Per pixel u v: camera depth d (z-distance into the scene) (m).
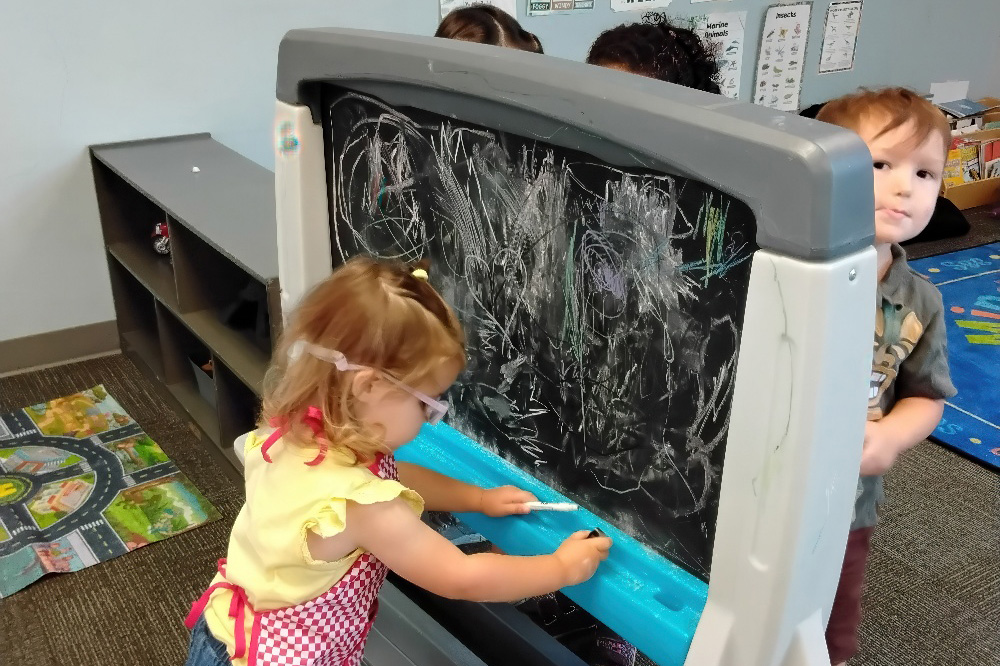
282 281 1.11
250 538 0.87
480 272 0.88
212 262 2.06
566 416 0.84
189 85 2.49
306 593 0.85
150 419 2.30
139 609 1.66
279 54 0.99
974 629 1.65
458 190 0.87
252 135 2.65
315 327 0.80
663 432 0.74
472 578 0.79
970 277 3.29
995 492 2.09
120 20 2.33
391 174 0.94
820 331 0.55
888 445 1.04
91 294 2.57
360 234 1.03
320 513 0.80
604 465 0.82
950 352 2.73
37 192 2.39
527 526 0.88
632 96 0.62
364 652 1.09
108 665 1.53
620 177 0.70
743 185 0.56
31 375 2.50
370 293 0.79
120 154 2.37
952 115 4.00
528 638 1.06
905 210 0.97
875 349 1.08
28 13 2.21
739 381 0.61
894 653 1.59
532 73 0.69
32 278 2.46
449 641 1.09
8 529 1.86
